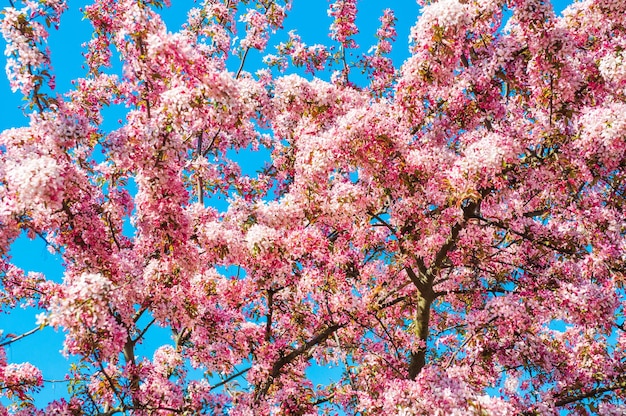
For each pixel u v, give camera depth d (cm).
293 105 959
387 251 1059
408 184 894
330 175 970
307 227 953
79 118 705
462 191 827
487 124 1004
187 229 774
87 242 771
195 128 828
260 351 1037
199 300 953
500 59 870
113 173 859
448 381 840
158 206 761
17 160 700
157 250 930
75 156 763
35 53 677
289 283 998
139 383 922
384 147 884
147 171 732
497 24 906
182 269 820
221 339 1015
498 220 1029
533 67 868
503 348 952
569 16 973
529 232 984
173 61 698
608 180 943
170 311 820
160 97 716
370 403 954
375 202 967
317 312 1073
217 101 716
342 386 1137
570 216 1003
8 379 855
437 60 848
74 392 855
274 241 858
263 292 1085
